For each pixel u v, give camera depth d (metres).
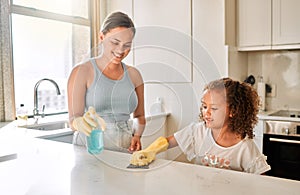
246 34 2.64
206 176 0.83
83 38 3.08
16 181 0.82
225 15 2.52
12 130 1.82
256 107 1.16
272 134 2.31
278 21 2.47
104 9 3.26
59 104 2.88
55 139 1.75
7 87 2.32
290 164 2.23
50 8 2.78
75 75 1.09
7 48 2.32
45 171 0.90
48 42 2.78
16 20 2.51
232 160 1.06
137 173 0.86
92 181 0.80
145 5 3.03
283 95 2.79
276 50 2.80
